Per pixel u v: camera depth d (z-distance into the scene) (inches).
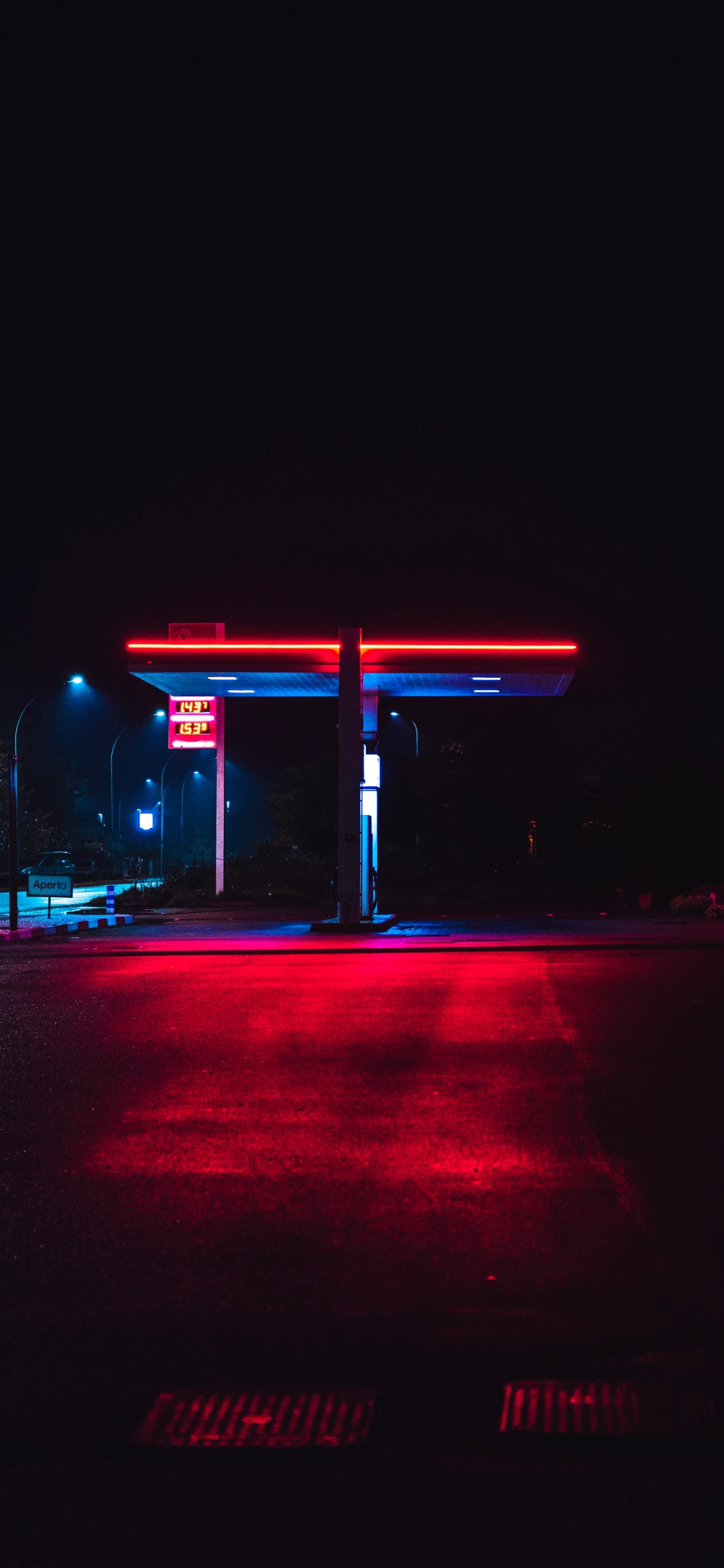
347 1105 342.0
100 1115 333.4
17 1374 167.9
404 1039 468.4
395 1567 121.9
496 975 734.5
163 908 1793.8
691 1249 218.8
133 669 1274.6
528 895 1889.8
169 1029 508.1
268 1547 125.6
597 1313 188.4
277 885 1913.1
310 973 775.7
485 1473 140.5
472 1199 250.2
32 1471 142.6
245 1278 203.8
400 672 1263.5
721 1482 138.3
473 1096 352.8
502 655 1239.5
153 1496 136.3
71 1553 125.0
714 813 1905.8
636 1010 548.1
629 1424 152.0
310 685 1393.9
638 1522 129.8
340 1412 155.7
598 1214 239.6
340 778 1210.6
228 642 1233.4
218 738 1761.8
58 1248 220.1
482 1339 178.1
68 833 3695.9
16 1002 629.9
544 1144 295.1
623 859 1940.2
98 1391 162.4
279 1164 278.7
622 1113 329.4
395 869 2036.2
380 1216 238.5
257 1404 158.2
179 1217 238.5
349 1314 188.1
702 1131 308.7
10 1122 325.1
